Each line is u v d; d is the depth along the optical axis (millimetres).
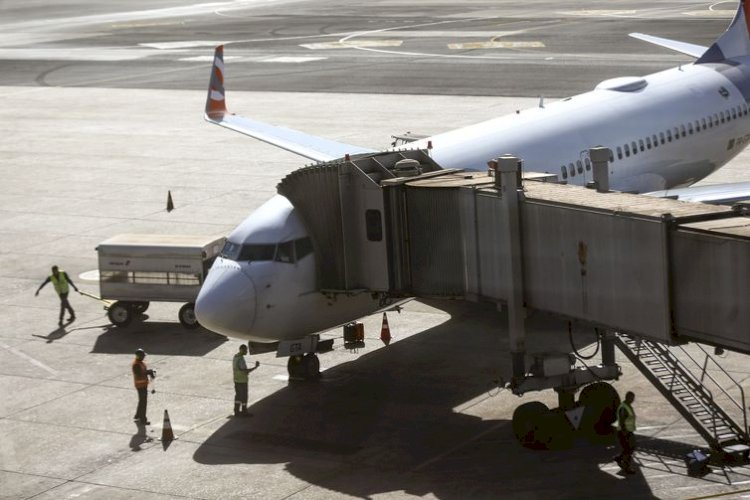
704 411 73312
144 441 78812
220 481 71250
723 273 59750
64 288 105438
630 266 65875
